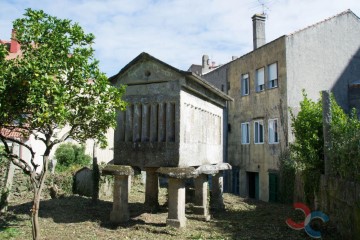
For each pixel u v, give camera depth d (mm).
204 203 12102
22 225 9961
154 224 10281
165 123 10195
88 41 7664
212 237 9125
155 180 13484
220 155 13766
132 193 17453
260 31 23906
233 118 24625
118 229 9711
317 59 20359
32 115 7188
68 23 7500
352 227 8391
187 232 9570
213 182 14195
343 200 9031
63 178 16406
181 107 10016
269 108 20859
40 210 12078
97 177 13594
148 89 10461
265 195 20797
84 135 8453
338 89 20672
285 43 19562
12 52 23828
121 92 7961
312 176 12312
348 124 10180
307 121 12445
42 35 7371
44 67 6914
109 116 8133
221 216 12633
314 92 19969
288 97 19281
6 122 7367
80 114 7789
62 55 7305
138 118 10539
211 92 12562
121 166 10273
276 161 19938
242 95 23719
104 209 12555
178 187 10023
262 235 9469
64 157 22844
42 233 9094
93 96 7809
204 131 12117
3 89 6539
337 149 9961
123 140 10664
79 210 12250
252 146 22375
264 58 21516
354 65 21438
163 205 13820
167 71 10188
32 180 7625
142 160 10258
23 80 6668
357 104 20453
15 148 12055
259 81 22109
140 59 10484
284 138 19344
